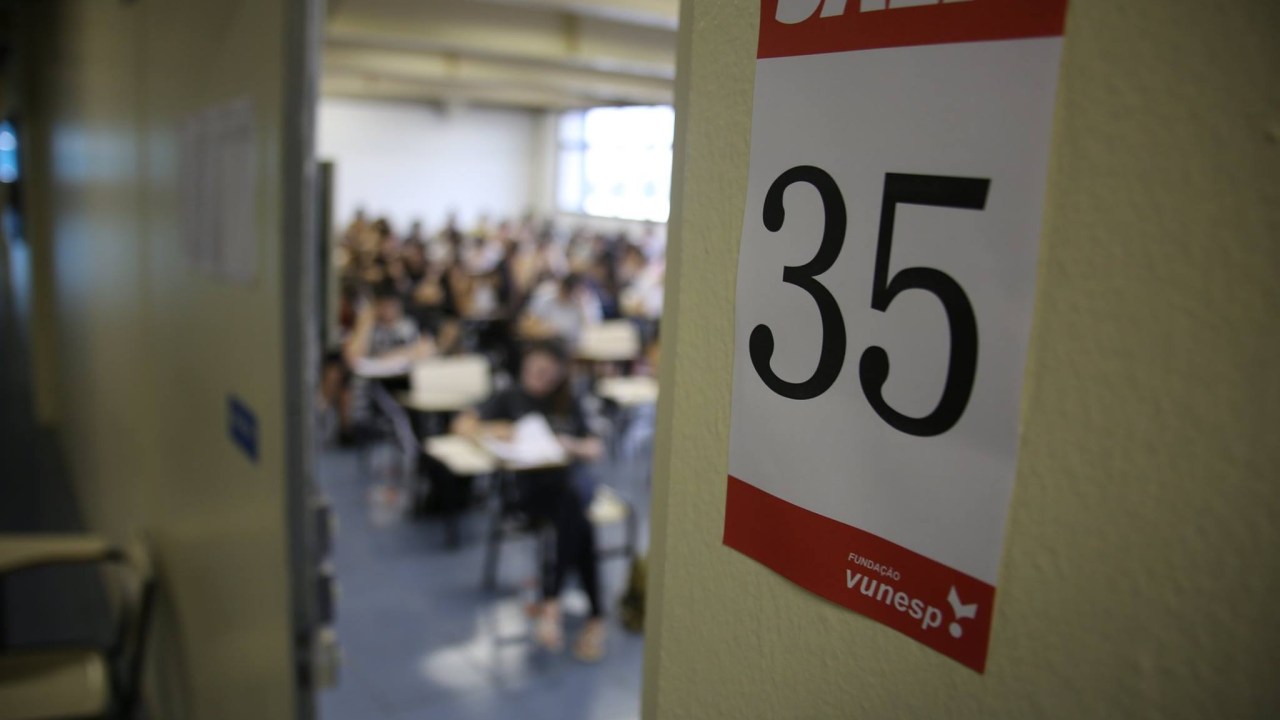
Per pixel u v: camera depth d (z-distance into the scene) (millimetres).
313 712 1565
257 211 1510
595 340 7195
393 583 4109
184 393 2191
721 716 612
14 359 7891
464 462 4281
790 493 526
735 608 587
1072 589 371
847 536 487
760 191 532
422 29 6707
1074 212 360
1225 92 307
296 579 1515
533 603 3945
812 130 488
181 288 2133
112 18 2760
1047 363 375
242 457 1733
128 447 3000
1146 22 330
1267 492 302
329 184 1550
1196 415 322
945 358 421
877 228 452
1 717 2188
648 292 8891
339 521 4801
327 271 1580
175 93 2037
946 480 426
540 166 16828
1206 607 323
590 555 3588
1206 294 317
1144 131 333
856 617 485
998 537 402
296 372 1451
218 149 1719
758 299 539
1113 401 350
